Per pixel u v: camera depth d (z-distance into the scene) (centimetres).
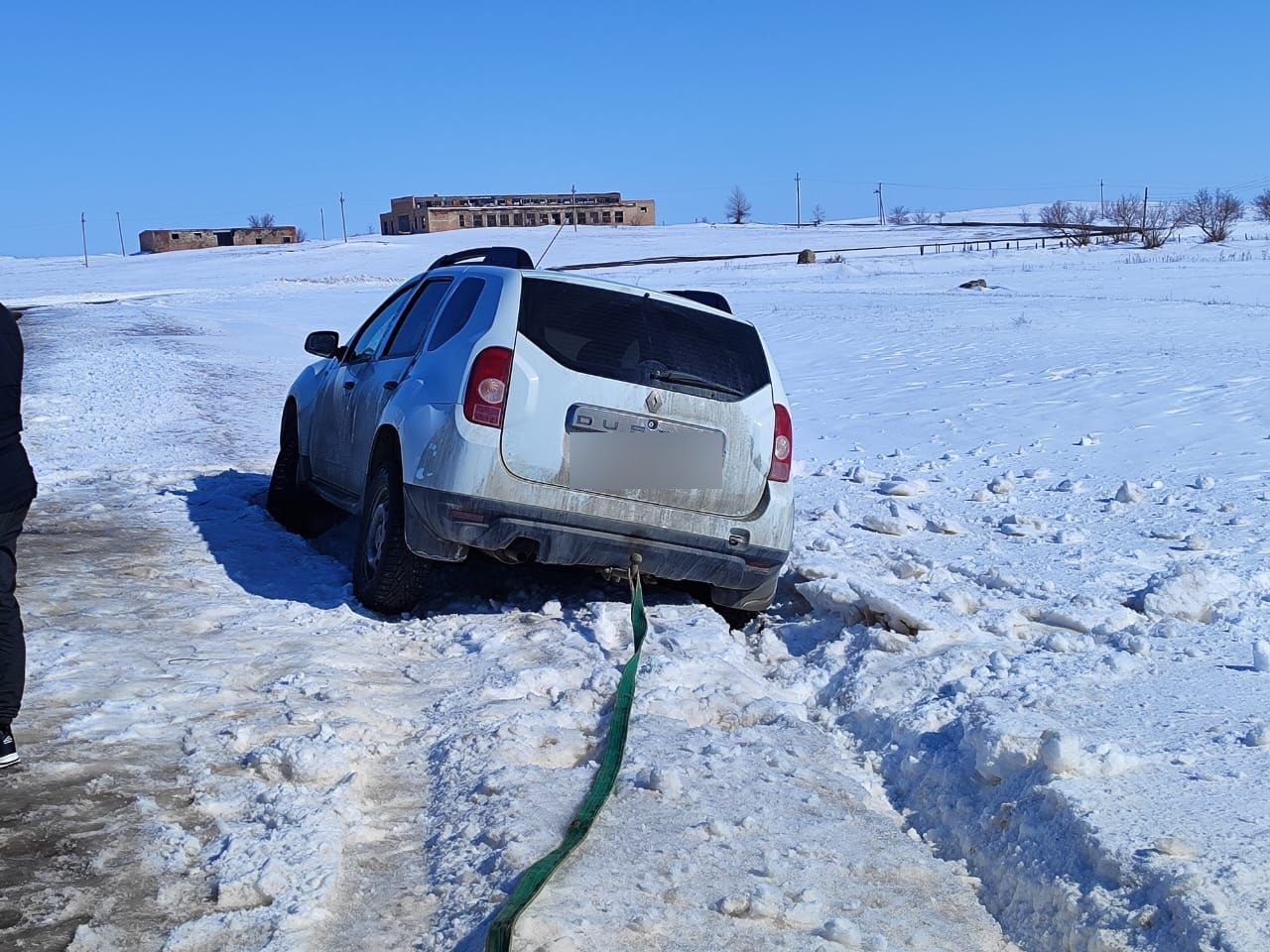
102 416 1436
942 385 1703
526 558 631
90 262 12081
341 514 940
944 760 452
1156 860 347
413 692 541
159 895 348
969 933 355
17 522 434
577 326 623
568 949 318
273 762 436
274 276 7794
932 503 1002
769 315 3008
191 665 552
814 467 1197
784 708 525
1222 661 556
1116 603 666
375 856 388
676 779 429
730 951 327
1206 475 1038
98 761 442
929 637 594
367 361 780
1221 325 2420
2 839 379
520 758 461
